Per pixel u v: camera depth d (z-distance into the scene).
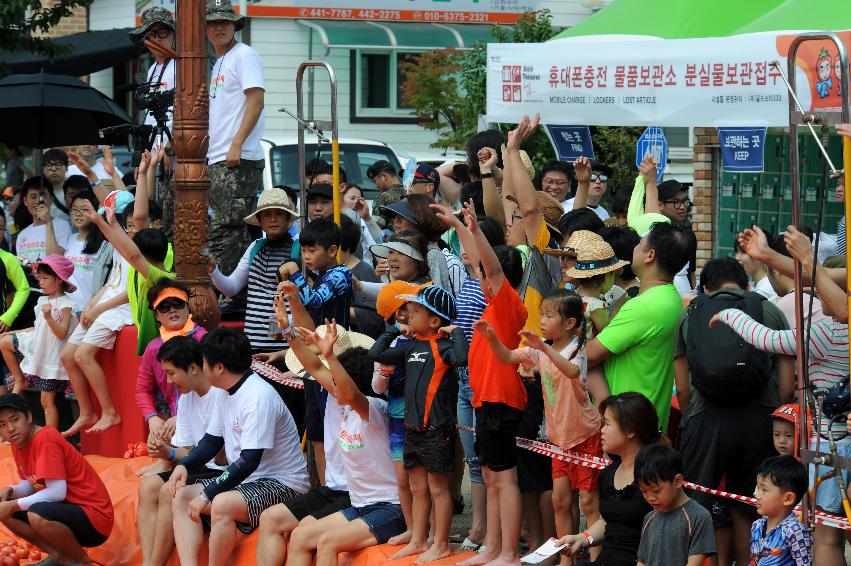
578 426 10.19
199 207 13.72
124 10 36.34
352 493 11.54
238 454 12.20
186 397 13.02
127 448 15.21
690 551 8.80
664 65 12.88
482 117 18.38
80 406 15.86
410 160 20.47
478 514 11.55
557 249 10.88
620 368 10.36
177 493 12.25
